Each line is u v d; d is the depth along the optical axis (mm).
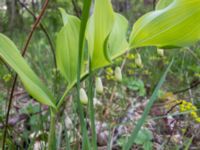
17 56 213
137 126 217
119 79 235
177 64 577
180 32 213
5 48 209
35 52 652
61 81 407
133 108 416
